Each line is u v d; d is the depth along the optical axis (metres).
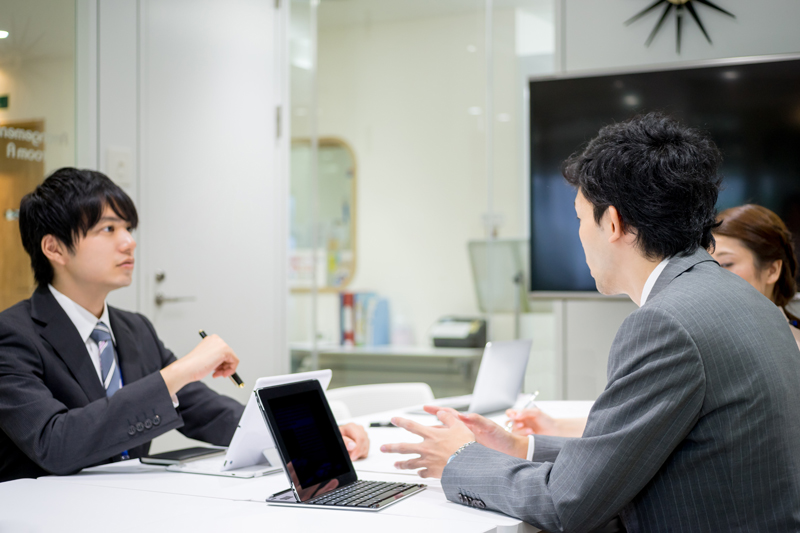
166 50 3.17
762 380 1.02
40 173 2.62
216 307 3.41
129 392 1.45
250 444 1.43
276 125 3.81
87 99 2.79
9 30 2.51
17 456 1.56
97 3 2.84
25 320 1.59
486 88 4.57
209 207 3.39
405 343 4.85
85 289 1.68
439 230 4.79
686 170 1.11
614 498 1.03
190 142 3.29
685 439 1.04
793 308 3.03
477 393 2.21
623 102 3.37
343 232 5.02
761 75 3.19
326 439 1.32
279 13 3.84
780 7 3.27
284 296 3.84
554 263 3.46
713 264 1.14
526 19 4.27
